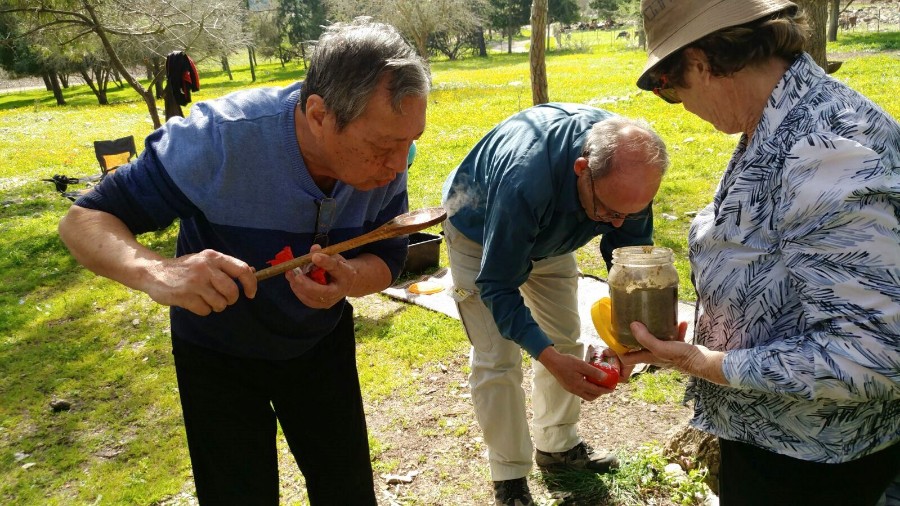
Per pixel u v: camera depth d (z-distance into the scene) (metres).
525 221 2.29
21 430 4.22
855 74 18.56
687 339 4.34
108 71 34.72
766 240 1.53
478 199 2.64
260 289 1.89
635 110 15.59
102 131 20.28
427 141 13.84
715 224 1.63
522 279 2.46
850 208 1.36
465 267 2.78
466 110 18.55
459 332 4.91
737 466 1.75
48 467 3.81
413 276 6.08
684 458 3.13
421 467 3.42
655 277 1.74
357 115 1.59
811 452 1.57
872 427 1.55
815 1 4.10
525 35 80.19
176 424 4.18
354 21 1.69
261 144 1.77
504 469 2.94
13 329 5.87
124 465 3.78
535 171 2.28
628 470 3.12
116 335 5.60
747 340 1.61
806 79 1.50
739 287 1.59
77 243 1.68
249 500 2.09
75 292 6.65
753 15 1.49
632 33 57.44
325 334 2.11
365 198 2.00
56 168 14.10
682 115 14.21
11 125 23.59
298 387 2.14
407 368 4.48
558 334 3.03
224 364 2.03
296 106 1.79
